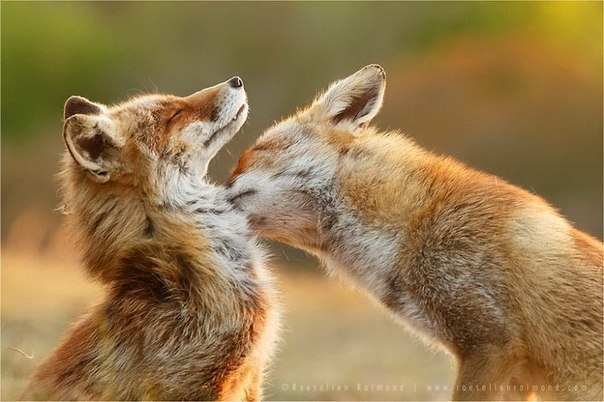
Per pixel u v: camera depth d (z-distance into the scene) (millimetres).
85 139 10602
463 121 33562
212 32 42375
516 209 10453
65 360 10336
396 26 39500
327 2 41094
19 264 25938
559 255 10203
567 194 32688
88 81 42312
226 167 27938
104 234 10750
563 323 10008
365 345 18922
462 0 38188
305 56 40062
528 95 34031
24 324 17750
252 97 39125
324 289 25969
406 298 10680
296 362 17297
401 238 10703
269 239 12523
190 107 11555
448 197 10602
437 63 35469
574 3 36375
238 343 10523
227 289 10695
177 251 10641
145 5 44156
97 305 10711
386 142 11398
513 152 33062
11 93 41000
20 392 11180
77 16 44094
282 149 11516
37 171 37719
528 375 10320
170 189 10977
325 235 11289
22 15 42438
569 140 33219
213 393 10312
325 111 11688
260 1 41844
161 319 10188
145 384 10047
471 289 10180
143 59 42344
